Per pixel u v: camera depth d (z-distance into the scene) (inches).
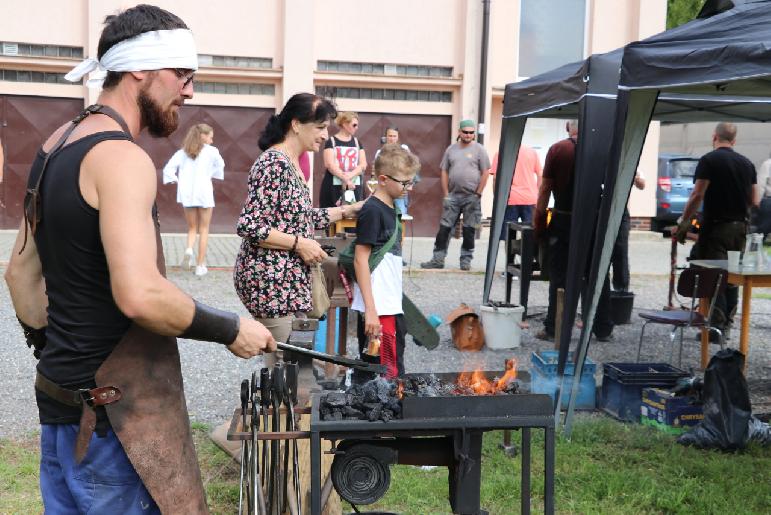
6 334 278.2
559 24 603.2
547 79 267.0
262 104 577.9
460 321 275.0
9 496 147.1
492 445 179.5
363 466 97.9
